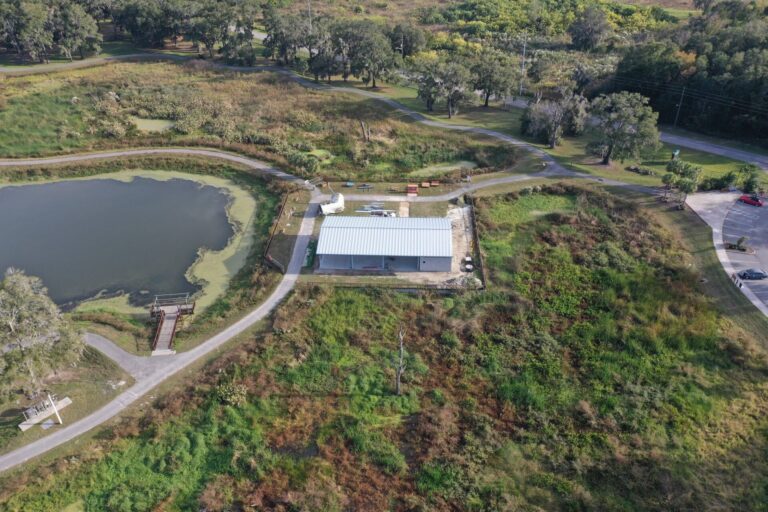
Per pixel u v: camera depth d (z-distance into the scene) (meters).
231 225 78.12
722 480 43.34
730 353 54.12
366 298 62.66
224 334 58.84
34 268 69.31
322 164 92.38
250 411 50.12
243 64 130.25
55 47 134.62
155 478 44.81
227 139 100.00
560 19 155.25
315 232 73.75
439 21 162.38
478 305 61.03
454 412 49.88
